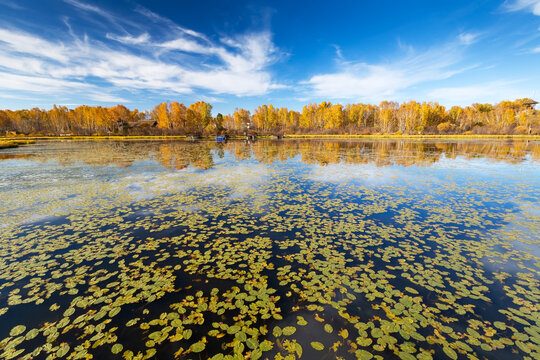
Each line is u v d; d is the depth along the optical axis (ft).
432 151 73.87
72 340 8.13
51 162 51.42
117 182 31.65
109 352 7.66
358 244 14.80
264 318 9.03
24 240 15.35
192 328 8.61
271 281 11.25
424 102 182.50
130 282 11.18
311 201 23.54
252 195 25.67
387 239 15.46
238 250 14.11
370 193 26.37
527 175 35.94
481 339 8.11
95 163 49.73
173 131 189.37
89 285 10.99
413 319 8.99
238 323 8.80
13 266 12.48
